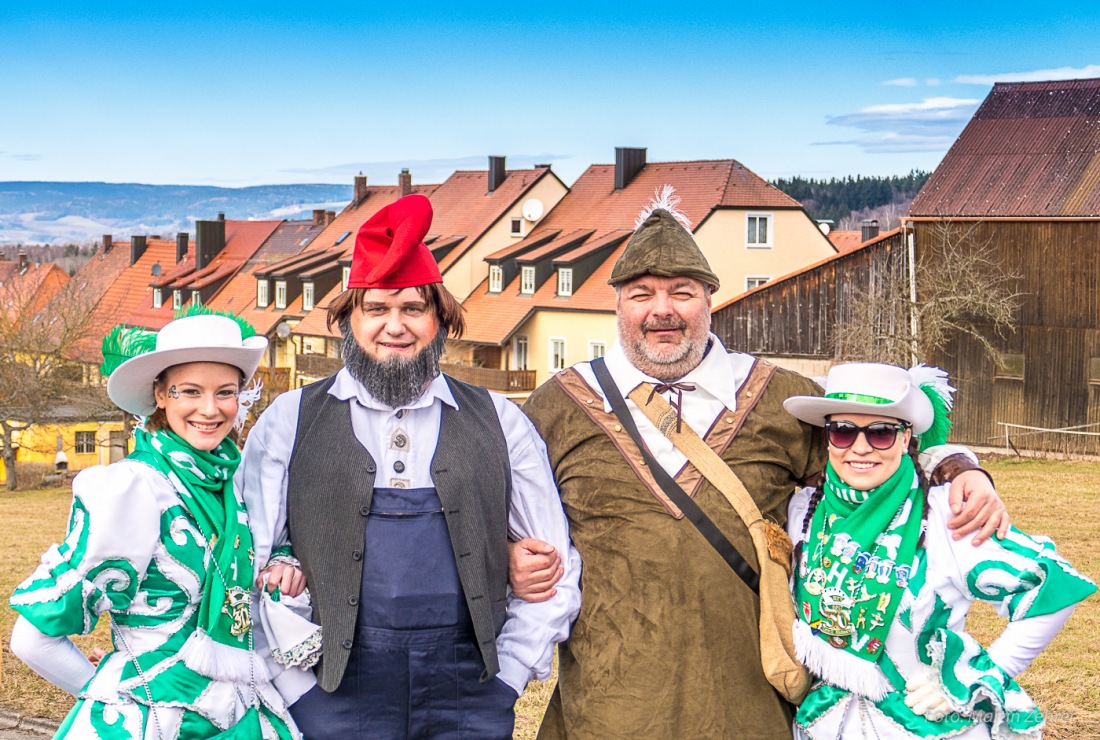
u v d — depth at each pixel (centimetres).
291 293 4469
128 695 300
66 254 7781
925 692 317
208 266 5181
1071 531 1218
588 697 346
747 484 351
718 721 335
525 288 3578
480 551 336
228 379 314
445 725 332
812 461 363
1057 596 312
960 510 321
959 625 324
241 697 313
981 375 2383
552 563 349
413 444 339
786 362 2617
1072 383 2289
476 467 340
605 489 353
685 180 3616
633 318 357
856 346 2409
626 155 3716
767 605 339
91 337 3478
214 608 308
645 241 356
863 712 325
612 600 346
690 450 352
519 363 3562
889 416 326
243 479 336
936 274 2375
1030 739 314
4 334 3325
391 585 327
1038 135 2431
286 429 341
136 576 301
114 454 3950
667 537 344
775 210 3481
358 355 339
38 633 296
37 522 1884
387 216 339
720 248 3481
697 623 339
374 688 326
